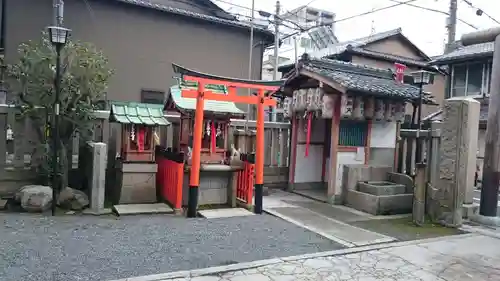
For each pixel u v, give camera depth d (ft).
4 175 25.38
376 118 30.30
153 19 50.42
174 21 51.83
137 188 26.05
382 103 30.14
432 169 26.71
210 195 27.40
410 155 32.91
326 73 29.37
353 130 31.04
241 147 31.32
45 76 24.12
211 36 54.85
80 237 19.12
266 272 16.02
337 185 30.53
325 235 21.77
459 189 24.91
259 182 26.32
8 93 30.19
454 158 25.05
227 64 56.44
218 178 27.63
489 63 55.93
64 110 24.76
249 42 58.03
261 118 26.25
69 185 27.40
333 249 19.47
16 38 42.63
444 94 68.74
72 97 24.95
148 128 26.22
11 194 25.58
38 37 43.57
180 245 18.76
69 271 14.94
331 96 29.48
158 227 21.57
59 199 24.57
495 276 16.81
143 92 50.26
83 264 15.72
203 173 26.99
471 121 25.20
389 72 35.14
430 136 26.94
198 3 56.85
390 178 31.30
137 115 25.61
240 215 25.40
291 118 35.35
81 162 27.73
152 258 16.83
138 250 17.72
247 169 27.30
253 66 59.00
